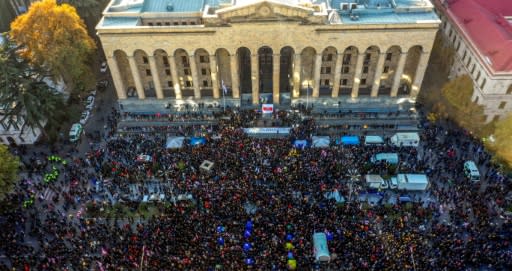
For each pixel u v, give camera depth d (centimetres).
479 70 7638
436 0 9469
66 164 7225
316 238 5597
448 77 9006
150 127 8169
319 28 7388
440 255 5466
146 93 8825
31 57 7706
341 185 6600
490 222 5991
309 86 8756
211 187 6519
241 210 6094
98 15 9794
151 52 7831
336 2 8006
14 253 5744
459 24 8456
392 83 8450
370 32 7419
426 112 8394
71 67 7925
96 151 7444
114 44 7700
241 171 6775
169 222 5978
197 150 7256
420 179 6612
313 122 8088
